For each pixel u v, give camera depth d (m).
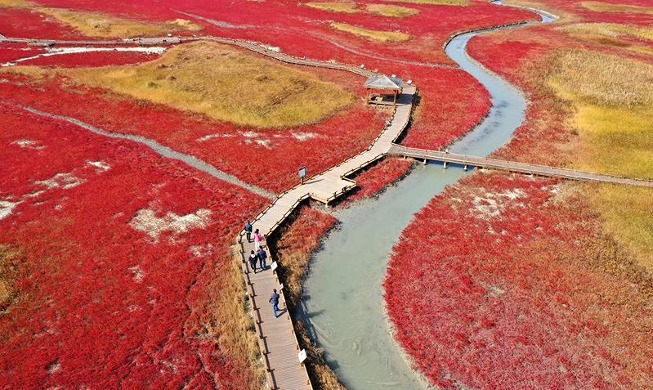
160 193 41.28
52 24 94.12
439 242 36.44
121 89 62.44
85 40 85.44
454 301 30.72
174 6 116.81
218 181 43.66
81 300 29.36
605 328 28.88
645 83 68.88
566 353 27.20
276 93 62.47
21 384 23.86
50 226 36.16
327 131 54.12
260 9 117.44
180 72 67.88
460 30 103.69
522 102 66.00
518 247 35.94
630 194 42.38
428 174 46.88
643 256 34.72
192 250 34.50
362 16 112.88
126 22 95.44
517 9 130.75
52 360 25.30
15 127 51.84
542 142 53.22
